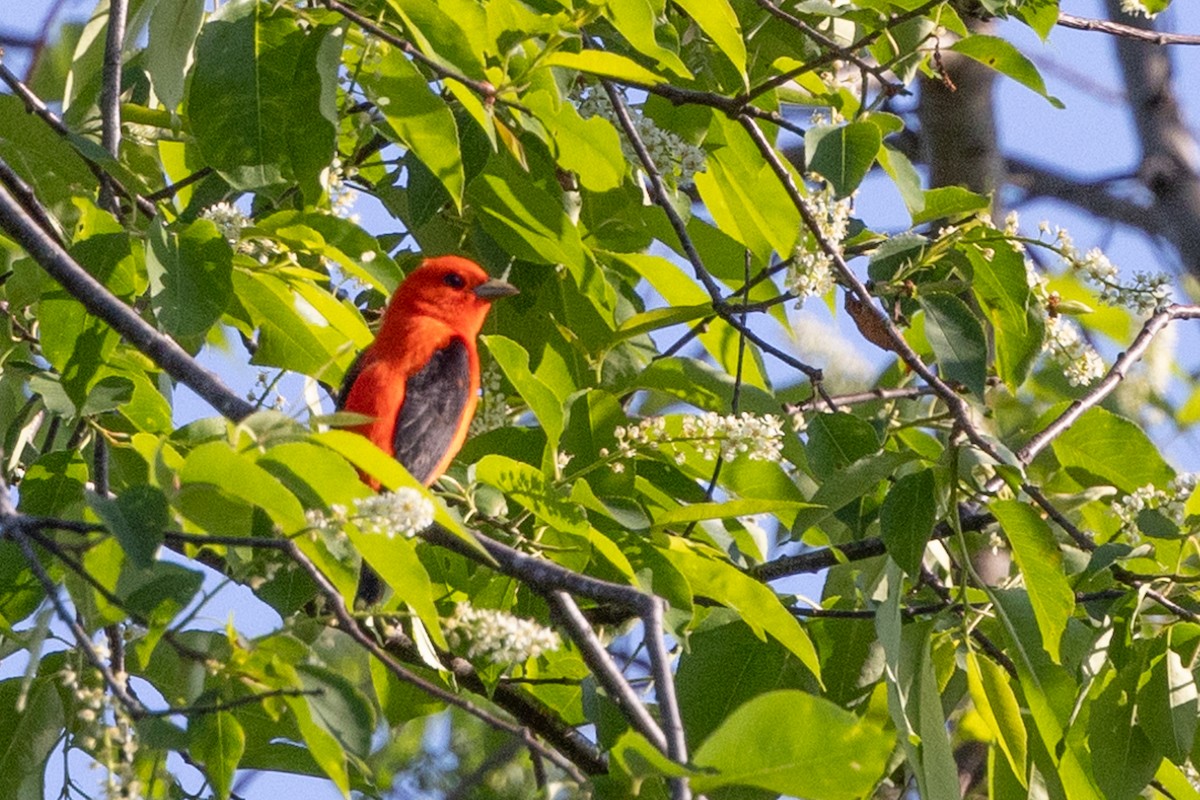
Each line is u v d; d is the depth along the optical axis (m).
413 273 12.99
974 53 11.37
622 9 10.16
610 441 10.95
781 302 11.86
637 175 12.41
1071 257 11.52
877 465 10.78
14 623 9.35
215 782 8.66
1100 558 10.26
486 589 10.81
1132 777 10.62
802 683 11.30
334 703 8.26
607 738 10.93
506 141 10.60
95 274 9.59
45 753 9.61
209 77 10.00
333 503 7.64
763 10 12.70
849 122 10.96
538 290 12.80
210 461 7.30
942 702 12.16
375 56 10.80
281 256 10.51
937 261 11.63
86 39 11.87
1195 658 10.76
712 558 10.55
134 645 9.84
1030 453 11.76
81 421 10.38
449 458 11.98
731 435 10.27
